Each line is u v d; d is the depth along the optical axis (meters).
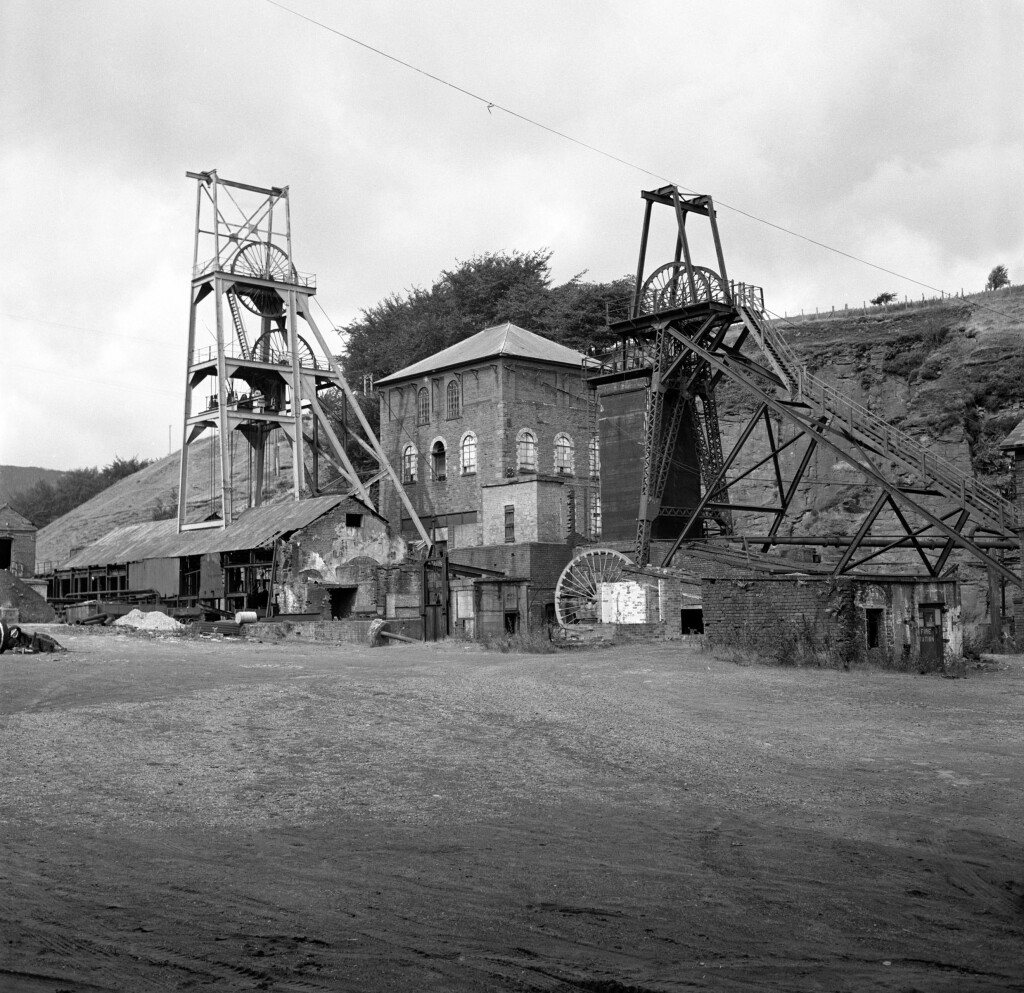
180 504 63.44
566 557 51.34
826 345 61.94
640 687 23.56
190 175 61.41
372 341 85.56
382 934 7.82
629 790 13.01
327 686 23.34
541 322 76.88
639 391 47.41
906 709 20.41
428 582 45.56
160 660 31.16
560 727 17.83
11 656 31.34
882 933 7.86
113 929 7.93
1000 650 36.00
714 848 10.28
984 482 53.00
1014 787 13.21
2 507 76.75
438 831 10.96
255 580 53.81
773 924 8.05
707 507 41.97
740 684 23.95
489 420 60.31
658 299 44.25
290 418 61.72
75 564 69.25
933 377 57.16
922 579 30.50
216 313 59.72
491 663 30.67
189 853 10.07
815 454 58.69
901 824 11.28
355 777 13.70
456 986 6.86
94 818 11.44
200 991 6.79
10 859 9.80
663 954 7.42
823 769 14.43
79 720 17.83
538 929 7.93
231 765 14.44
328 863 9.73
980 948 7.56
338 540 53.06
